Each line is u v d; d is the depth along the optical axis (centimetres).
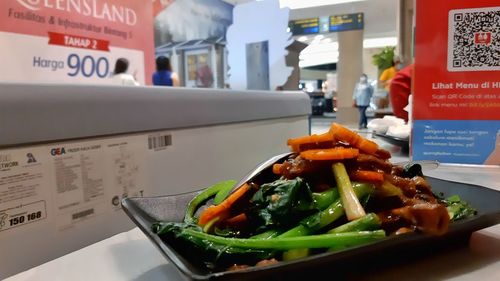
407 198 48
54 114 68
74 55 153
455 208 49
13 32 132
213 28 240
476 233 51
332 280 38
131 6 176
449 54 96
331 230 42
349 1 625
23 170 64
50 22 143
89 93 74
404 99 198
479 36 93
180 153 97
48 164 68
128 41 177
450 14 95
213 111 106
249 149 123
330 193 45
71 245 73
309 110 157
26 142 64
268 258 40
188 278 33
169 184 94
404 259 43
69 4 149
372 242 38
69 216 72
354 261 38
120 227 82
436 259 44
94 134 75
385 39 1129
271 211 45
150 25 190
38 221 67
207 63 240
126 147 82
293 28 803
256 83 159
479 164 97
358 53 887
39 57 140
